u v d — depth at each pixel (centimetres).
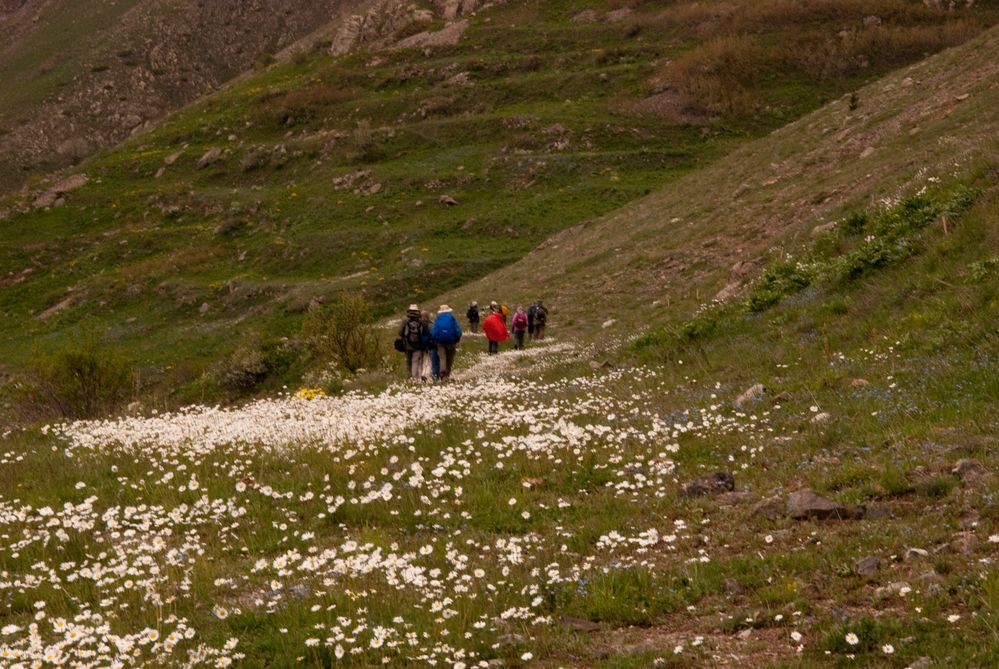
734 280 2478
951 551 602
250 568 762
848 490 756
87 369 2327
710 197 4147
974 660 453
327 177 9500
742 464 922
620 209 5531
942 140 2692
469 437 1177
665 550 712
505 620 593
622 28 12306
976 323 1167
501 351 2847
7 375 5475
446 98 11006
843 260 1723
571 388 1584
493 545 773
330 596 646
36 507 1018
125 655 553
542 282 4109
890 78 4366
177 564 751
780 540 689
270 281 7150
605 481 936
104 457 1258
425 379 2009
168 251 8506
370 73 12488
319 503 937
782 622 547
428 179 8744
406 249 7138
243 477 1062
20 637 636
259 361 3222
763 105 9556
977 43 3878
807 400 1133
